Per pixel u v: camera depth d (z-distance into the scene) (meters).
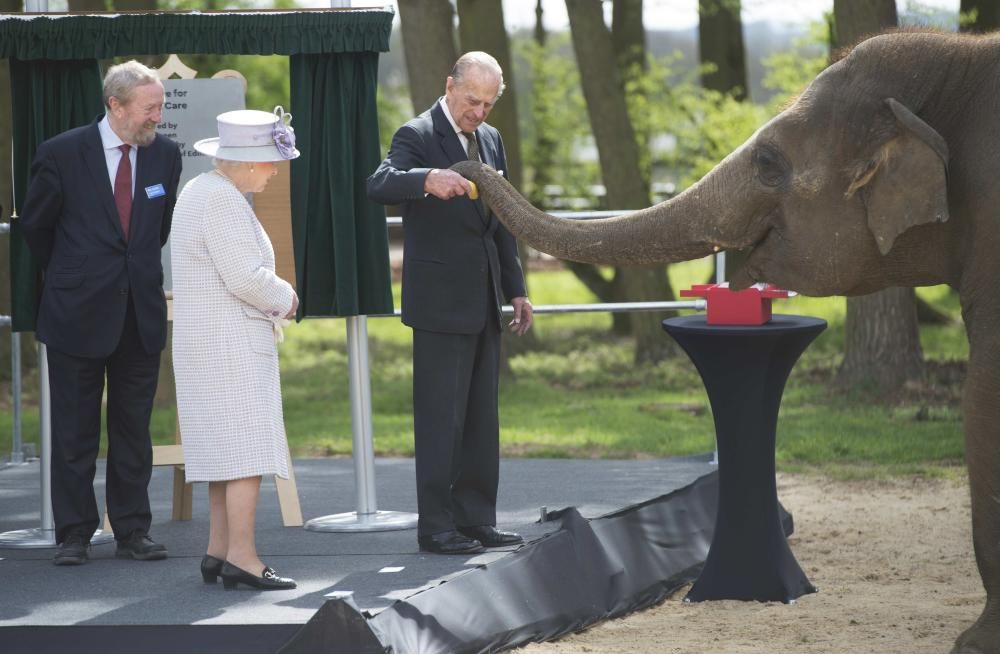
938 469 17.80
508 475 14.38
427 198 10.03
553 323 39.22
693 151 34.47
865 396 23.28
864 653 9.52
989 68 8.30
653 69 34.59
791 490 16.75
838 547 13.49
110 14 11.09
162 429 22.64
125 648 8.35
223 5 34.53
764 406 10.88
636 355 30.22
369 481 11.73
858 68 8.42
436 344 10.09
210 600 8.97
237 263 9.06
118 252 10.10
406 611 8.55
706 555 12.35
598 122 28.70
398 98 56.31
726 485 11.10
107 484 10.48
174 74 11.65
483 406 10.41
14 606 8.90
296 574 9.68
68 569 10.04
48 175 10.06
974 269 8.23
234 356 9.16
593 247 8.61
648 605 11.02
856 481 17.22
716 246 8.53
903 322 23.61
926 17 28.45
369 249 11.53
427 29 25.03
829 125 8.32
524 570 9.91
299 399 26.89
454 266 10.05
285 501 11.56
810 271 8.41
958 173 8.25
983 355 8.25
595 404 24.94
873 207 8.07
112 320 10.07
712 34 33.66
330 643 8.09
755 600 11.09
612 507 12.10
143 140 10.09
